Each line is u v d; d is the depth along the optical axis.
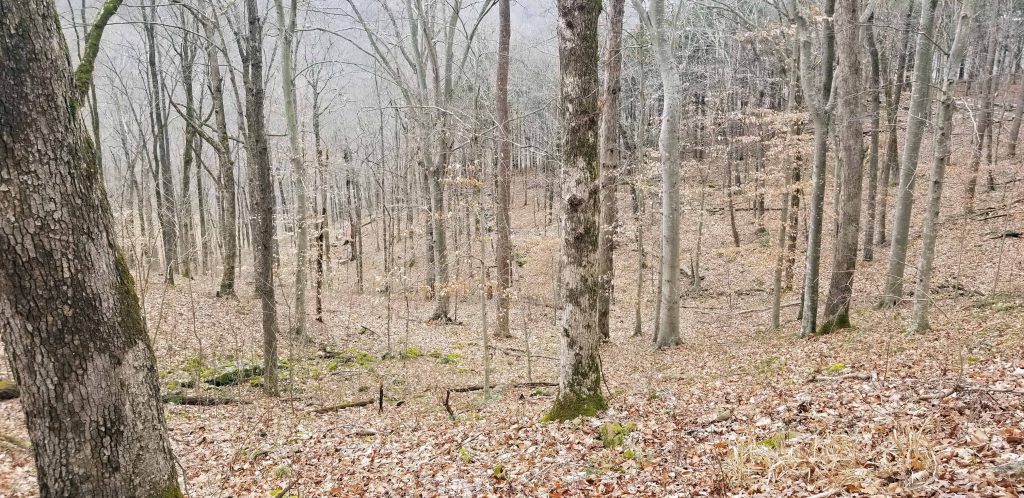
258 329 14.92
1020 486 3.41
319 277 17.09
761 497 4.07
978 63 28.14
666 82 13.47
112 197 18.33
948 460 4.06
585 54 6.46
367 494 5.60
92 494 3.37
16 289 3.05
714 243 26.58
